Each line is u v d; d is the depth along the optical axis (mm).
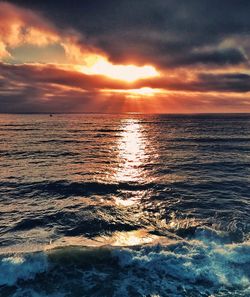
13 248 9633
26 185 17938
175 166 24109
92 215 12797
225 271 8023
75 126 85875
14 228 11328
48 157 29125
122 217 12602
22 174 20969
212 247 9305
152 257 8664
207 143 40281
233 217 12312
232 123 100375
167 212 13156
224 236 10406
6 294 7332
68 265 8477
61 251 8961
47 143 40875
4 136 50156
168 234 10789
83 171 22438
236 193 15984
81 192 16609
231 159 26922
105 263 8594
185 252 8953
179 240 10164
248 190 16562
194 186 17547
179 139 46750
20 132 59656
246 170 21984
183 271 8047
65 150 34344
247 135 51781
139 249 9117
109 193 16438
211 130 66062
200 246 9305
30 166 24141
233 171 21688
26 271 8164
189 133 58781
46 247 9734
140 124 103750
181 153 31484
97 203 14570
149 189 17109
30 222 11938
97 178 19953
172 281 7758
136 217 12602
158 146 38219
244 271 8016
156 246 9258
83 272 8219
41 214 12867
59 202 14711
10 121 114438
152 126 89938
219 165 24047
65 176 20516
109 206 14094
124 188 17438
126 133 62094
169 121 127375
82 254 8883
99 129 74062
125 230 11234
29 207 13867
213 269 8094
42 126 82250
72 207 13898
